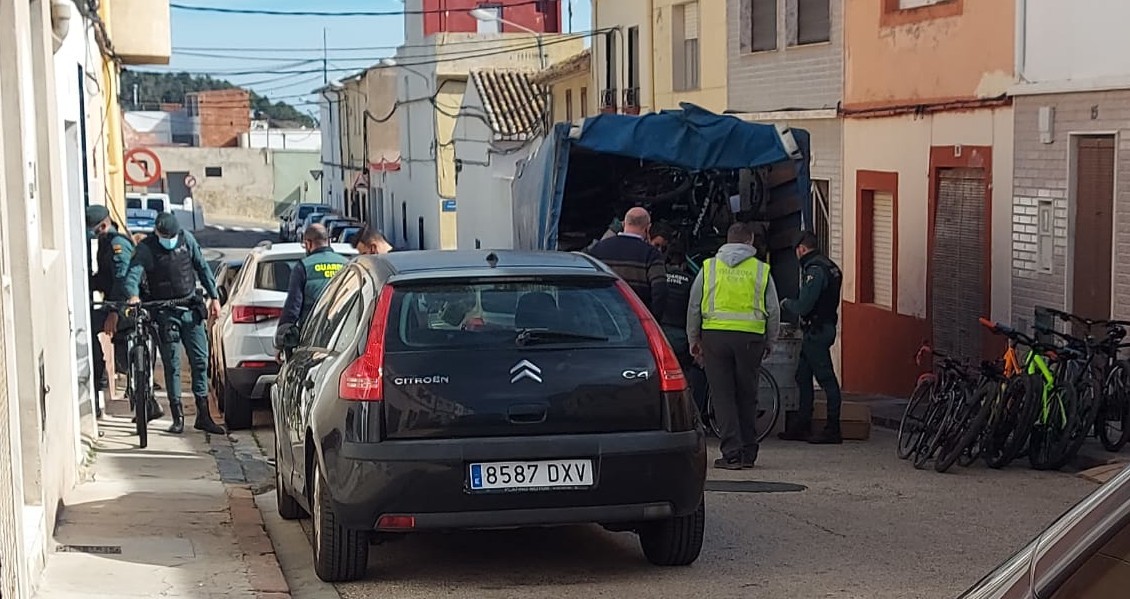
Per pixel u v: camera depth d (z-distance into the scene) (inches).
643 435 270.8
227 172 3427.7
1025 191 575.8
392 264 297.9
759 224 549.6
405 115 2114.9
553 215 559.8
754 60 888.3
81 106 527.2
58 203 362.6
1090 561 114.4
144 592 271.0
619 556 308.8
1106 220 525.7
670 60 1048.8
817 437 513.3
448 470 263.0
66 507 354.0
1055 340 550.6
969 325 627.2
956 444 427.5
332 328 313.9
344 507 266.5
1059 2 546.9
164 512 357.4
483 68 1866.4
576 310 282.0
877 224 740.0
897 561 302.2
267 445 503.5
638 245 450.9
